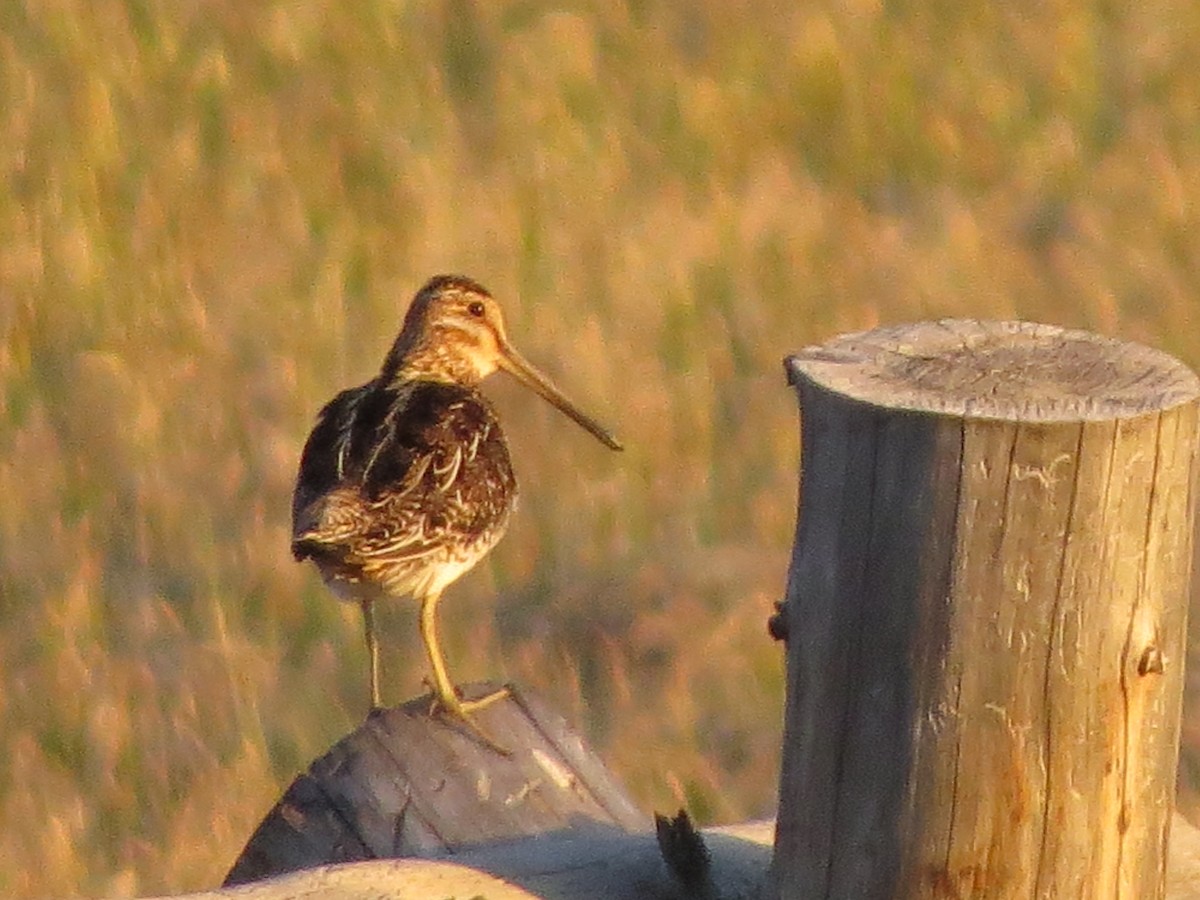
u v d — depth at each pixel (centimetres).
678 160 1516
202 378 1227
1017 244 1488
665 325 1329
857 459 543
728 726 1066
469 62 1583
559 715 805
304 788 753
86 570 1086
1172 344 1391
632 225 1420
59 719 1012
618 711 1066
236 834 966
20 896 937
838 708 562
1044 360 565
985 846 554
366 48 1536
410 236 1363
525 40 1579
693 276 1385
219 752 1000
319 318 1273
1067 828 553
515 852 647
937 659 543
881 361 565
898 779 555
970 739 546
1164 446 535
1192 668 1120
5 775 988
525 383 1001
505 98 1527
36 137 1366
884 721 554
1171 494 541
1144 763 558
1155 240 1505
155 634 1064
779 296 1376
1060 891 557
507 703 777
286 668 1077
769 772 1035
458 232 1382
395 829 719
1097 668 543
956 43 1694
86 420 1187
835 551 554
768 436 1253
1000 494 531
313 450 915
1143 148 1602
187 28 1519
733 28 1658
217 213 1359
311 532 858
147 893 936
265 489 1155
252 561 1116
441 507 890
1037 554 534
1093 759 549
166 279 1287
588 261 1376
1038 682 542
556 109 1529
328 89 1484
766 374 1307
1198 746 1089
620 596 1140
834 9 1702
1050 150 1597
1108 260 1470
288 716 1038
